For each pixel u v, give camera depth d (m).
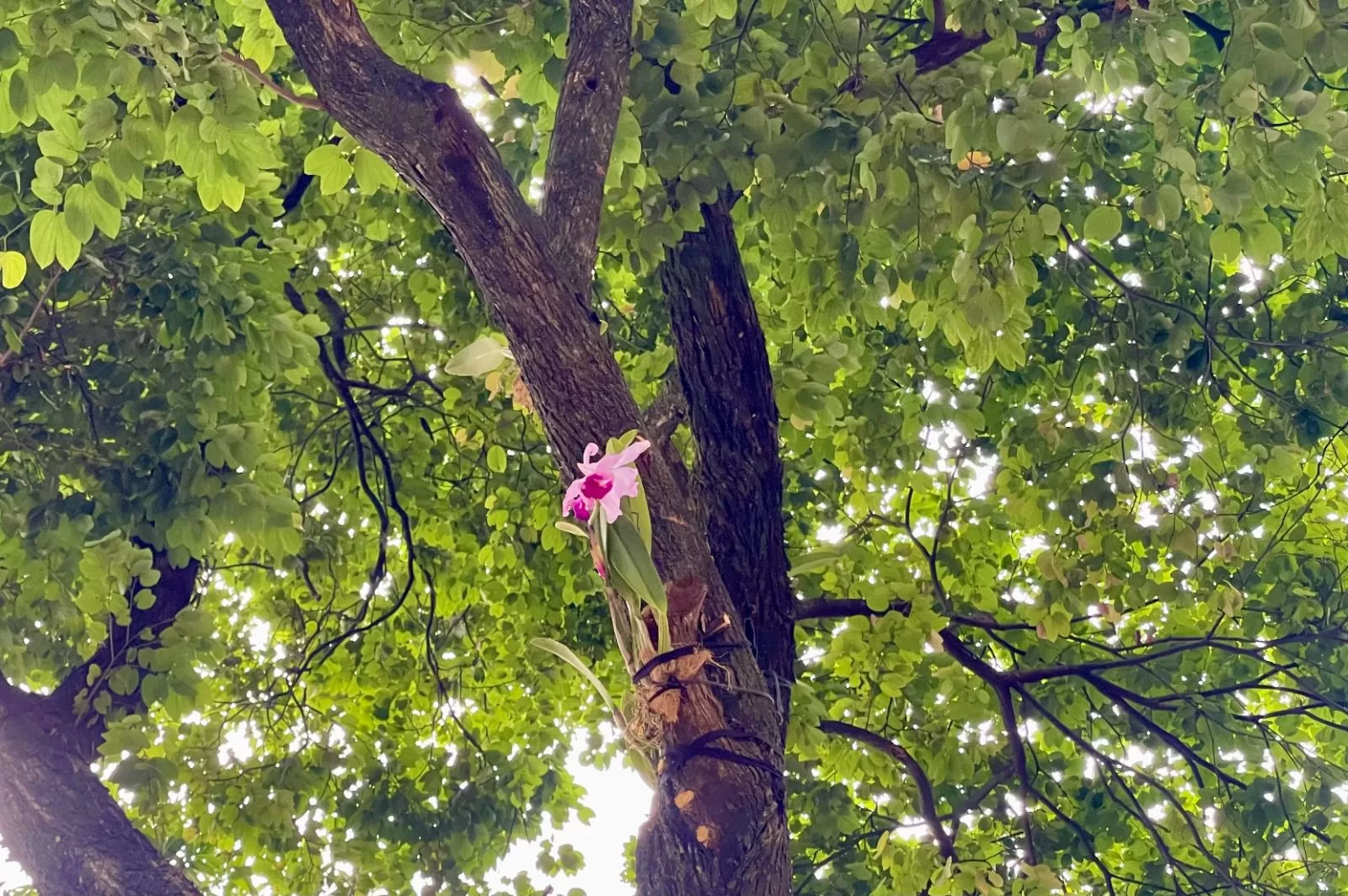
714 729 2.51
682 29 3.72
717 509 3.62
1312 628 5.46
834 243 3.86
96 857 3.68
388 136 2.63
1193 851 5.94
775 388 4.37
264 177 4.37
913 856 5.12
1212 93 3.27
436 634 7.25
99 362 4.07
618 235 4.23
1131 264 5.19
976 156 3.35
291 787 5.92
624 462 2.36
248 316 4.20
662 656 2.48
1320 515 5.86
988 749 6.04
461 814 6.42
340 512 7.03
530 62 3.83
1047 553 4.75
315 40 2.64
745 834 2.43
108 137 2.97
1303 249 3.64
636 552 2.36
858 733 5.28
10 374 4.09
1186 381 4.91
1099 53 3.36
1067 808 6.03
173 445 3.87
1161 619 6.22
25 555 4.01
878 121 3.42
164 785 4.25
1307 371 4.82
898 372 5.38
